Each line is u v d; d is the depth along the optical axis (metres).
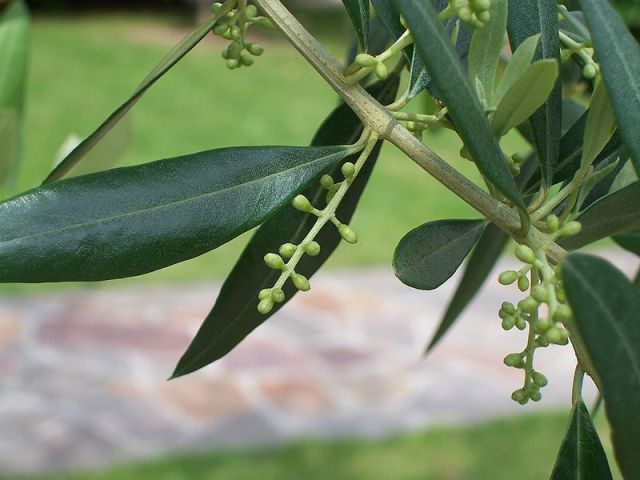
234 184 0.61
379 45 1.03
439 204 8.27
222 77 12.45
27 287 6.36
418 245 0.64
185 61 13.14
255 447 4.59
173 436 4.68
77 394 5.05
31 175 8.59
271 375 5.34
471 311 6.29
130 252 0.58
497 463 4.46
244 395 5.11
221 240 0.60
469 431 4.75
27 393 5.02
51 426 4.72
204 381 5.24
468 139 0.53
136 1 15.55
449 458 4.51
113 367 5.36
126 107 0.64
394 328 6.03
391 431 4.77
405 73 1.10
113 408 4.92
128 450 4.54
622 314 0.45
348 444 4.63
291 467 4.41
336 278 6.82
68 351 5.52
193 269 6.84
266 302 0.61
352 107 0.63
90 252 0.57
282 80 12.48
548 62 0.55
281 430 4.77
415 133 0.69
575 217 0.64
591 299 0.45
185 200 0.60
